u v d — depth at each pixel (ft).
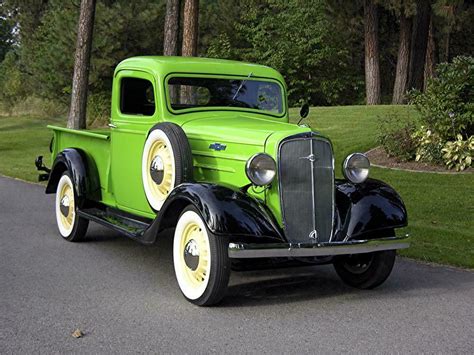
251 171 19.01
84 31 62.49
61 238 28.81
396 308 19.47
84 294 20.42
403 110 67.41
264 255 18.25
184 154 21.07
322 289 21.65
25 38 138.82
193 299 19.42
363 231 19.81
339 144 53.57
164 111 23.17
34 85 128.36
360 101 124.67
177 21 54.70
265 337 16.81
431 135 45.24
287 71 121.49
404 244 20.17
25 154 67.51
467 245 27.94
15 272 22.95
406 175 42.45
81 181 26.84
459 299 20.51
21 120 109.81
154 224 20.65
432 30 106.01
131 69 24.67
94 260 24.91
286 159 19.51
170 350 15.88
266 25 124.98
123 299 19.95
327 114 69.72
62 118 115.14
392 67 128.57
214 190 19.04
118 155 25.23
